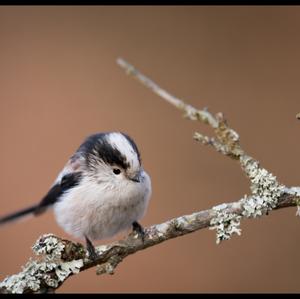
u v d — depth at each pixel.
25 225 10.14
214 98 11.48
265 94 11.37
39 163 11.10
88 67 12.08
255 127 11.04
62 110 11.62
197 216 5.78
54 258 5.62
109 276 10.01
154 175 10.74
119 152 7.15
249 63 11.73
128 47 12.25
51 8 12.66
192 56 11.98
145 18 12.58
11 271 9.80
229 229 5.68
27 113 11.59
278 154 10.67
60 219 7.65
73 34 12.43
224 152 6.00
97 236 7.66
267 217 9.95
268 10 12.18
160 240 5.78
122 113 11.58
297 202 5.72
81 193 7.30
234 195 10.34
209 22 12.30
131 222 7.59
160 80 11.78
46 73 11.99
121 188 7.19
